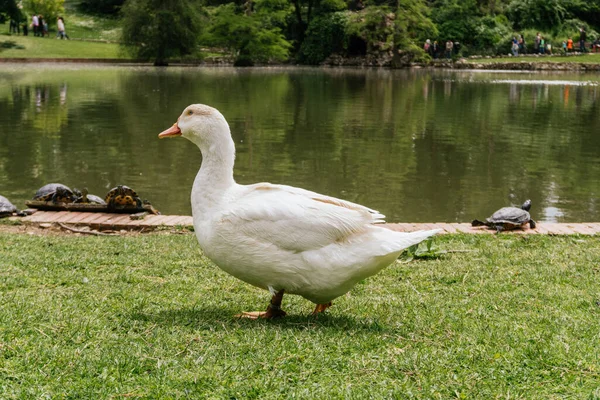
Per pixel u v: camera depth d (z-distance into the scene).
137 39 45.41
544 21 58.00
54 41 51.00
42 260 6.50
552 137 17.97
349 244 4.42
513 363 3.88
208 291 5.64
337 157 14.76
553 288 5.71
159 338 4.17
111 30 57.84
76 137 16.41
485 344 4.20
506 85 35.22
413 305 5.21
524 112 23.58
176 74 38.25
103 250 7.07
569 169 13.88
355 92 29.98
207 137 4.79
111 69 40.72
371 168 13.70
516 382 3.64
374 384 3.58
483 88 33.06
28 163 13.39
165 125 18.58
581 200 11.38
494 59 52.34
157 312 4.87
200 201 4.77
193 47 46.31
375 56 52.66
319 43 52.94
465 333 4.43
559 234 8.21
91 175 12.48
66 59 45.25
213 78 36.06
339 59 53.00
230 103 24.59
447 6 56.25
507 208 8.62
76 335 4.19
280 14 51.03
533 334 4.41
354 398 3.37
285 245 4.44
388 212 10.48
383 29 49.81
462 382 3.62
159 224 8.59
